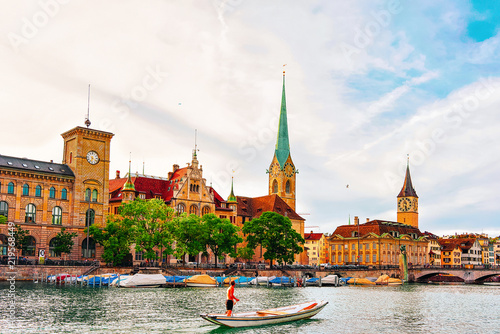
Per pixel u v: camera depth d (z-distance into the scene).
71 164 136.12
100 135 138.25
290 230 156.75
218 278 120.62
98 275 110.69
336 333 53.41
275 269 150.75
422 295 112.56
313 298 93.88
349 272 171.88
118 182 175.62
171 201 164.62
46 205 127.56
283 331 53.81
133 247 151.50
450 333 55.62
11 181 122.94
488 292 128.88
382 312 73.56
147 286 107.69
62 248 122.38
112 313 63.12
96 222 136.00
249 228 154.75
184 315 62.97
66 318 58.34
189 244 134.50
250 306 75.69
